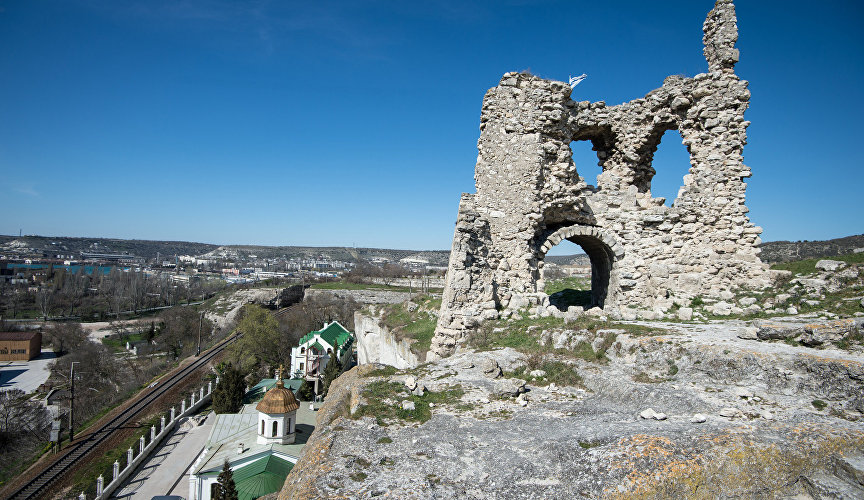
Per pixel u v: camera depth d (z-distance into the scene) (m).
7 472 35.75
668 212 20.98
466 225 18.69
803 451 7.09
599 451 7.36
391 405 10.28
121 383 62.56
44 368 80.81
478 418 9.71
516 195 20.02
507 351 14.40
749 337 11.92
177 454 36.78
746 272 19.66
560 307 25.97
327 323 82.94
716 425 8.10
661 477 6.66
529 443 8.26
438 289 110.81
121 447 37.22
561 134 20.83
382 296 110.44
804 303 15.52
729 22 20.47
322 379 56.72
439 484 6.95
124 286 144.38
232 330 92.06
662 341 12.00
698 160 21.00
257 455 26.09
